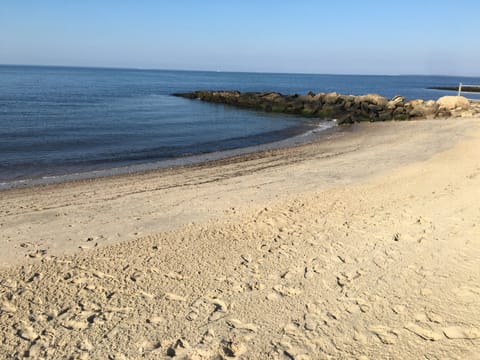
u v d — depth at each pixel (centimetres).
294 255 491
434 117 2573
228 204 724
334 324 348
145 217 662
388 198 716
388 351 311
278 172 1045
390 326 342
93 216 676
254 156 1383
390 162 1112
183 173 1097
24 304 389
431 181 827
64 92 4666
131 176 1070
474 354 301
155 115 2723
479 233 525
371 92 6906
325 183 874
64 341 335
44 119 2250
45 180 1024
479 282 402
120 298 399
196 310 376
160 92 5516
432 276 423
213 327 349
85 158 1341
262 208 680
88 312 375
